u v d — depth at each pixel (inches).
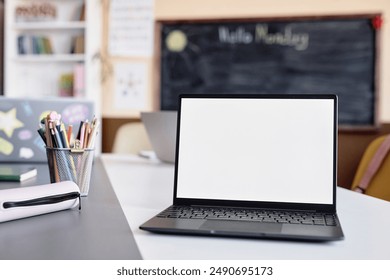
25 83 137.6
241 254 23.4
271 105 34.5
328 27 123.0
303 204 32.2
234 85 128.7
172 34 131.6
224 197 33.5
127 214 32.5
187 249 24.0
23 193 28.8
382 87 120.8
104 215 31.7
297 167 33.0
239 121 34.8
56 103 63.3
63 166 37.3
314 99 33.9
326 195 32.1
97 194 40.7
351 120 122.5
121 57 134.6
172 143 65.5
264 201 32.8
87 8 126.2
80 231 27.0
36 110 63.0
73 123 63.4
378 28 119.9
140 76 134.0
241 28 127.6
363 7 122.0
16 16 132.6
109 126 135.2
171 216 29.7
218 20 128.5
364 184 63.9
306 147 33.3
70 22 131.5
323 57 123.6
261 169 33.5
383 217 33.8
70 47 135.5
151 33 132.8
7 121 62.8
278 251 24.1
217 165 34.2
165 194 41.9
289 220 29.0
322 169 32.6
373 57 120.9
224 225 27.3
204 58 130.1
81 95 128.2
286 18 124.5
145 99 134.2
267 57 126.5
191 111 35.6
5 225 27.9
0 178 45.3
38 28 132.8
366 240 26.7
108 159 77.4
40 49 132.8
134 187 46.1
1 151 62.8
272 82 126.5
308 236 25.0
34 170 49.9
